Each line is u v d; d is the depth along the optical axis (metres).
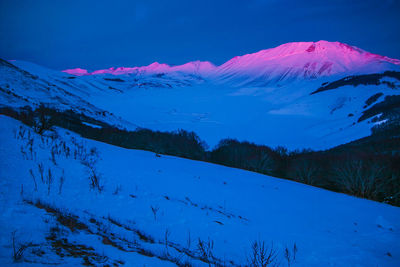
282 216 17.59
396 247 13.77
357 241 14.04
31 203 9.06
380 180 39.78
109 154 24.77
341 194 30.77
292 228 15.02
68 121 64.06
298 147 171.62
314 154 69.69
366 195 38.41
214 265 7.67
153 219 11.58
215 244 10.10
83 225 8.22
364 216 20.61
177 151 68.12
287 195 25.06
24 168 13.34
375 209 23.64
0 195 8.99
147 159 28.08
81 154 20.41
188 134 94.62
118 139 62.03
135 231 9.47
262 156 61.16
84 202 11.53
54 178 13.45
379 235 15.79
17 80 97.12
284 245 11.37
